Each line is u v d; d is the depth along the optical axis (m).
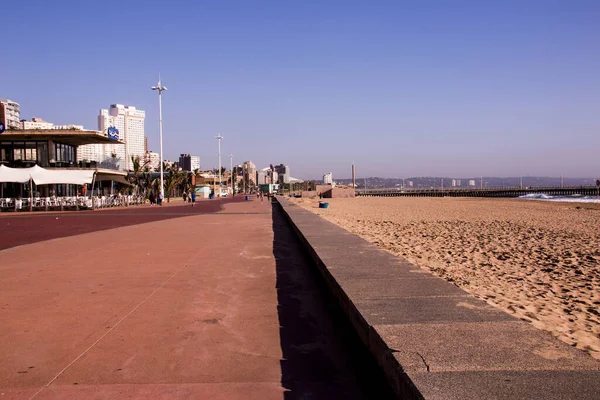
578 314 6.38
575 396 2.55
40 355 4.47
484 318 4.05
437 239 16.55
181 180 77.31
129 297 6.81
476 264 10.92
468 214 35.84
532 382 2.74
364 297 4.96
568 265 10.84
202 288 7.43
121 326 5.40
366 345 4.10
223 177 171.88
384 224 24.48
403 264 7.13
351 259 7.64
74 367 4.18
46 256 10.90
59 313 5.95
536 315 6.29
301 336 5.07
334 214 34.78
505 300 7.20
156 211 34.53
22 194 41.41
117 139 46.88
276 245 12.96
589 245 14.85
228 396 3.61
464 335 3.60
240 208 39.00
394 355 3.21
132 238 14.89
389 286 5.51
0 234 16.86
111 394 3.62
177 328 5.33
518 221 27.47
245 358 4.42
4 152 42.94
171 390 3.70
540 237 17.50
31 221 24.33
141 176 62.16
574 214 35.69
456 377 2.83
